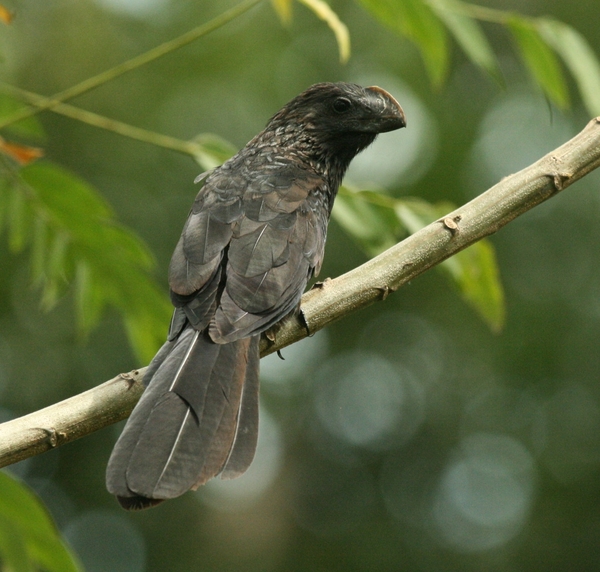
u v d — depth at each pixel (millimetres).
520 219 15297
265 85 14828
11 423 4277
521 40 6129
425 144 14672
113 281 6418
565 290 14914
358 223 6066
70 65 14500
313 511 16938
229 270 4965
